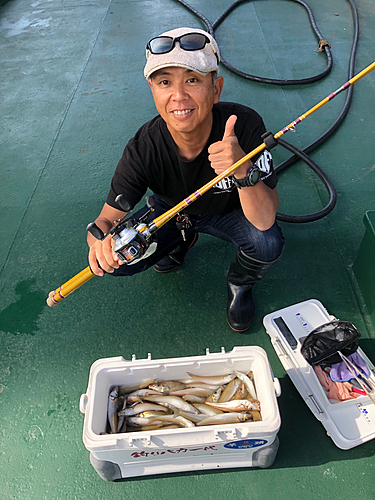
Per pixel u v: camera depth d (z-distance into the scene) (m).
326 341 1.57
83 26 4.41
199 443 1.32
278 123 3.03
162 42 1.10
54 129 3.17
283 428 1.65
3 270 2.29
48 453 1.63
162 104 1.19
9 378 1.85
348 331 1.57
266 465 1.53
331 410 1.60
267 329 1.89
